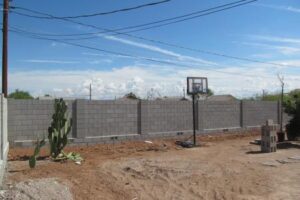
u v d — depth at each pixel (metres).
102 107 20.91
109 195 10.81
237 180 12.93
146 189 11.78
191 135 24.84
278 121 31.06
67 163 14.71
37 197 9.42
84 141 20.11
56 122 15.42
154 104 23.20
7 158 15.05
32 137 18.53
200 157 17.12
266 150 18.64
